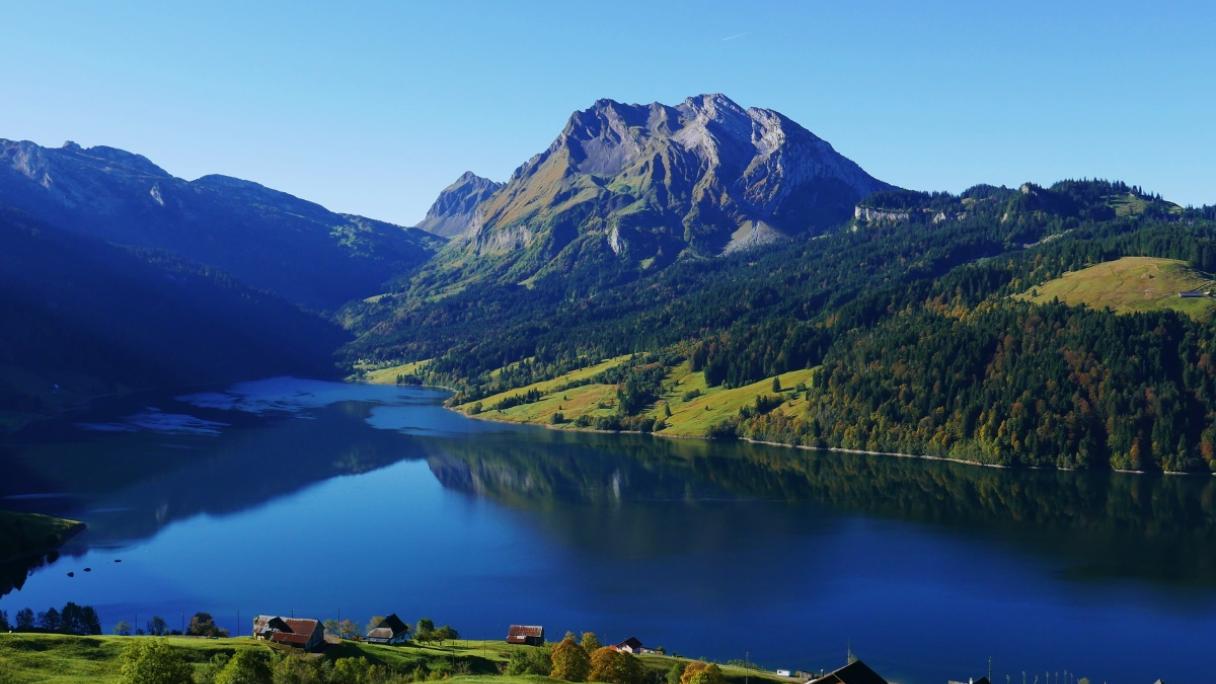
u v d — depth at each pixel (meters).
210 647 117.62
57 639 112.50
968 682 139.25
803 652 151.00
